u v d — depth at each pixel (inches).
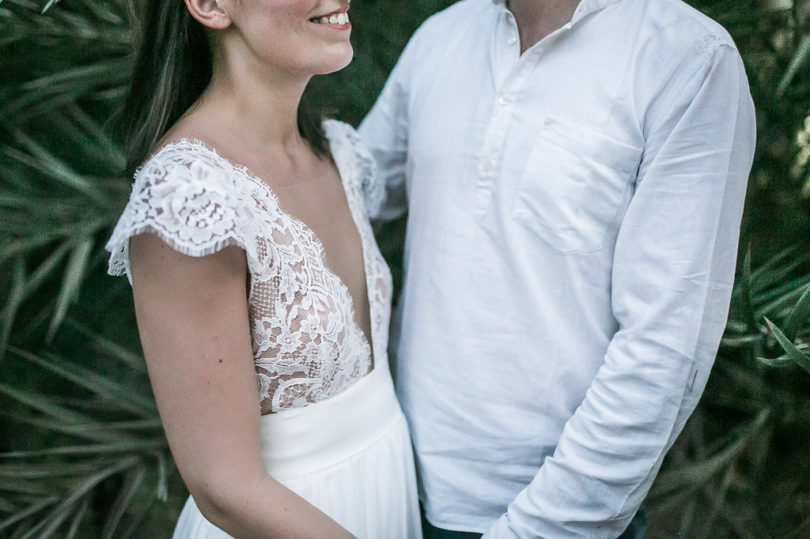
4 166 63.2
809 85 51.8
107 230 66.1
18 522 62.5
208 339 33.2
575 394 41.3
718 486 57.1
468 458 42.9
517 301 40.6
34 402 62.0
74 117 66.6
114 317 70.1
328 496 39.0
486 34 43.6
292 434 38.1
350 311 38.5
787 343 42.1
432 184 43.2
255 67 37.5
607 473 37.9
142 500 68.1
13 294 60.1
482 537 41.0
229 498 34.4
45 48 59.9
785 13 51.4
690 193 36.4
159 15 37.7
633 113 37.9
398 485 42.6
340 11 37.1
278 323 35.2
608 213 38.9
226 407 34.1
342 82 64.2
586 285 39.9
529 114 40.0
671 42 37.4
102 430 63.1
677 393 37.2
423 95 45.7
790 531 55.3
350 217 43.3
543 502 38.9
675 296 36.7
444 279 42.5
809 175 52.2
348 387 39.9
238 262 33.4
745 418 55.8
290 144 41.0
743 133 36.5
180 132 36.6
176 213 31.8
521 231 40.1
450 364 42.6
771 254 53.4
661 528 59.2
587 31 39.2
